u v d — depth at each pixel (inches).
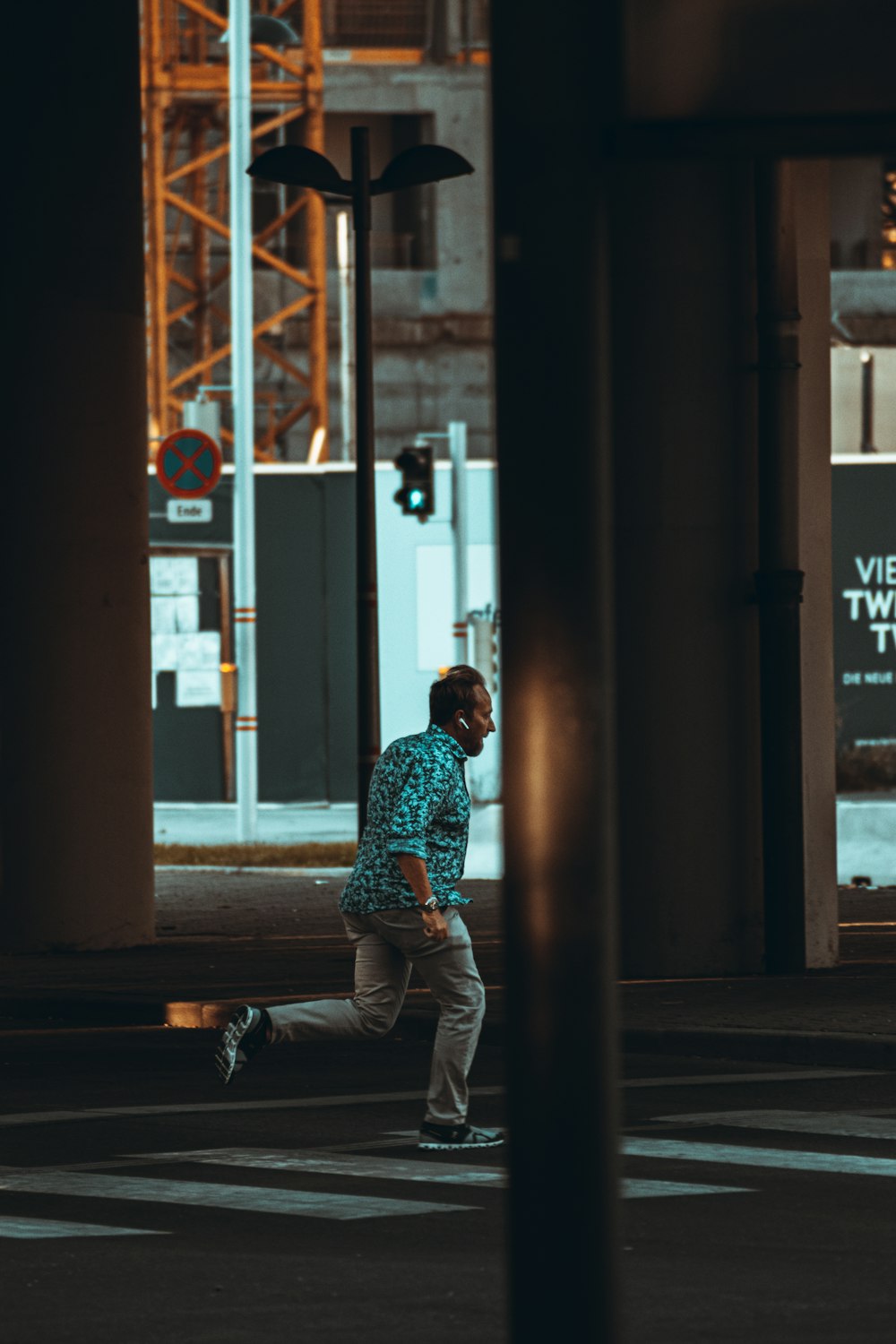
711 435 913.5
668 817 911.7
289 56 3351.4
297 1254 439.8
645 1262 429.7
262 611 2583.7
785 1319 383.6
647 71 216.1
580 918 213.6
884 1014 772.0
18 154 1088.8
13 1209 487.8
